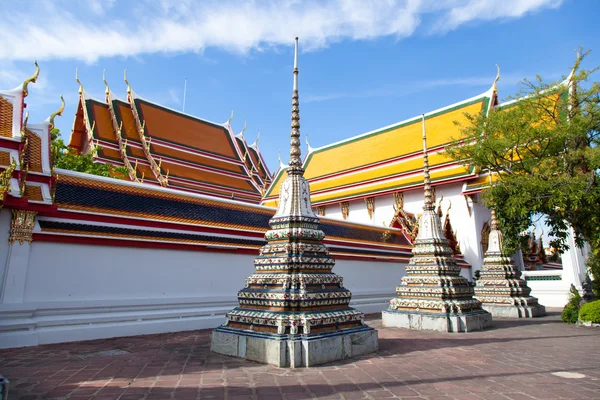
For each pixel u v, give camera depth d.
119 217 12.80
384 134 40.81
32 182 11.08
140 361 7.84
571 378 6.74
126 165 33.94
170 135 40.72
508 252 17.02
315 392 5.75
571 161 14.53
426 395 5.70
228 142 47.12
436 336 11.48
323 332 7.98
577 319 14.68
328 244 20.72
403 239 26.72
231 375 6.68
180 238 14.11
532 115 15.64
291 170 9.46
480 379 6.63
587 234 15.11
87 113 35.69
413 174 33.41
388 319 13.74
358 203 37.34
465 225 30.05
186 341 10.66
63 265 11.18
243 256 15.95
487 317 13.50
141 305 12.32
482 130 17.14
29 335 9.83
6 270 10.14
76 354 8.70
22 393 5.61
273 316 7.84
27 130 11.66
